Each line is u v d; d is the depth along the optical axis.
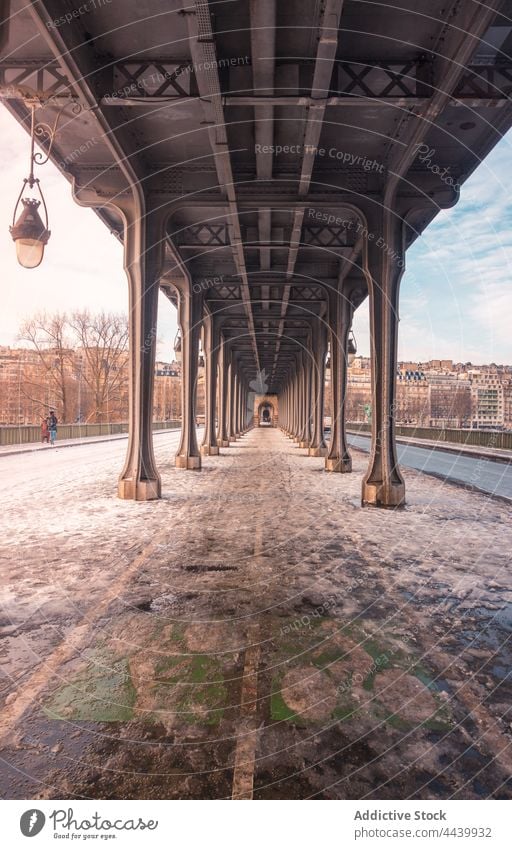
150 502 10.02
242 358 48.25
